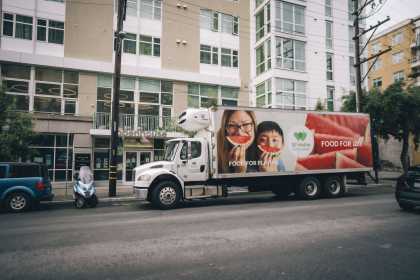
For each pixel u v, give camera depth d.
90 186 10.34
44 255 4.66
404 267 4.03
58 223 7.29
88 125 17.06
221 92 21.48
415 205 7.79
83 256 4.59
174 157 10.08
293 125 11.36
